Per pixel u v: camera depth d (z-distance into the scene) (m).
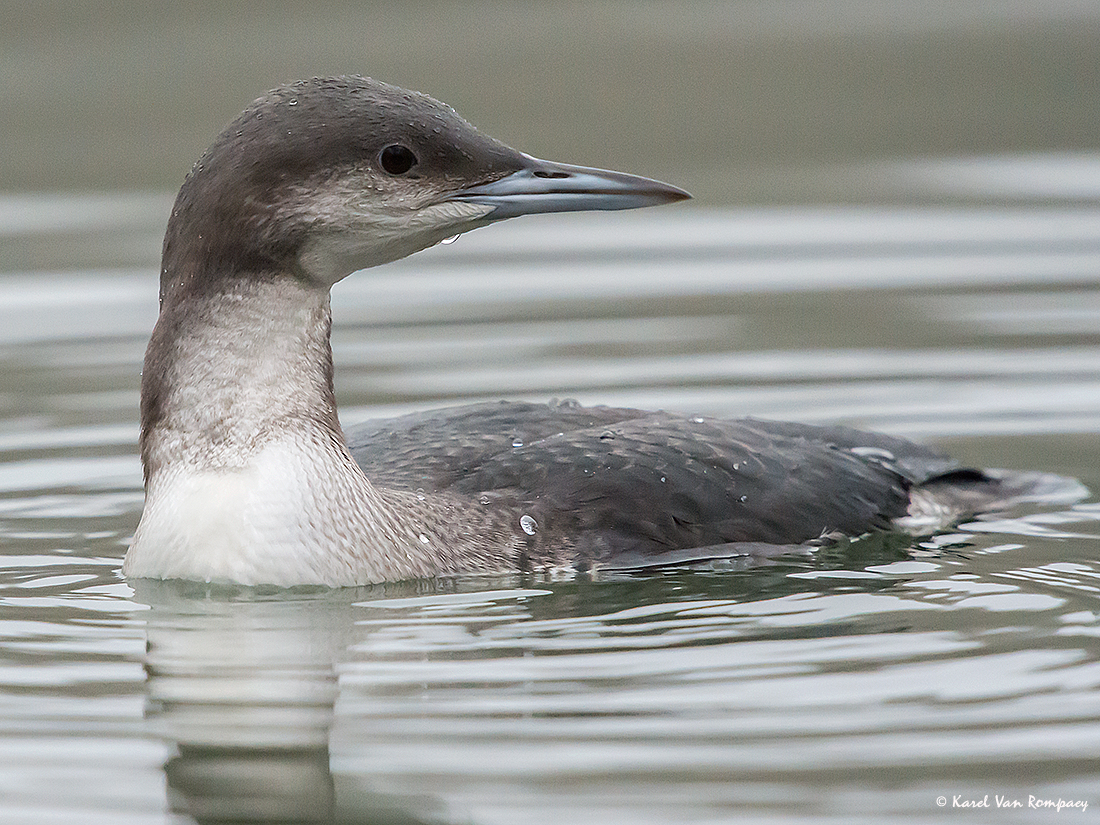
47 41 24.30
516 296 16.09
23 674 7.86
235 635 8.36
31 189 19.33
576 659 7.91
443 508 9.56
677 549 9.80
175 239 9.17
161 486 9.15
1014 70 23.12
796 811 6.27
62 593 9.12
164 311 9.20
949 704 7.19
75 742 7.07
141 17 25.27
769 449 10.45
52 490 11.40
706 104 22.02
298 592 8.93
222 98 21.59
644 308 15.56
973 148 20.03
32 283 16.25
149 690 7.64
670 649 8.02
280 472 8.96
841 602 8.80
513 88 22.41
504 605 8.85
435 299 16.09
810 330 14.77
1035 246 16.81
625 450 10.10
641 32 25.48
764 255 17.05
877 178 19.16
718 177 19.33
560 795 6.44
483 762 6.75
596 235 18.12
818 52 24.53
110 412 13.01
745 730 6.97
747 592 9.06
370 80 9.38
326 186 9.00
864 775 6.54
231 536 8.91
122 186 19.30
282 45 23.80
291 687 7.64
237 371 9.02
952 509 10.84
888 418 12.75
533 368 13.91
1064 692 7.29
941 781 6.47
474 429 10.48
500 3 26.52
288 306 9.07
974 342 14.31
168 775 6.75
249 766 6.82
